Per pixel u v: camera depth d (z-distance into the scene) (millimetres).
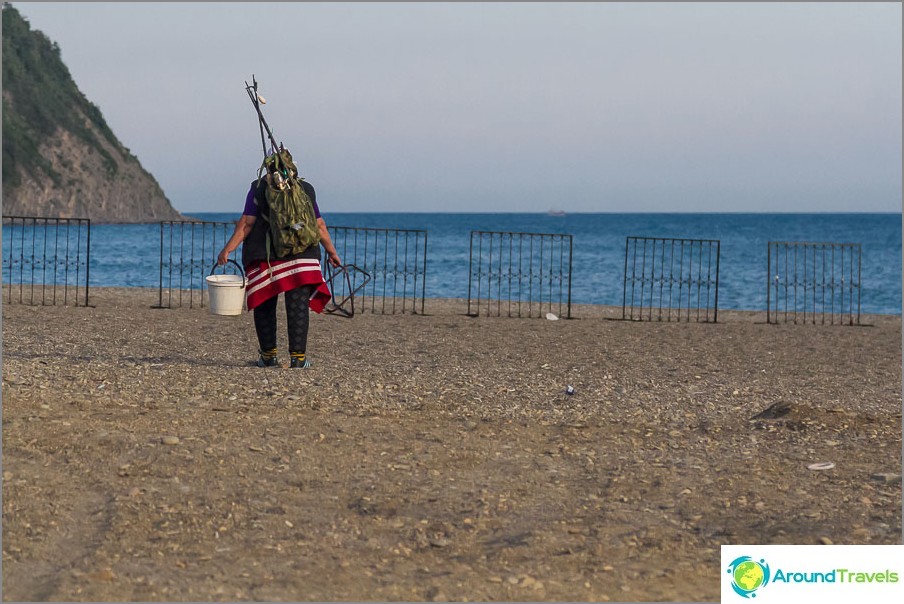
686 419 11391
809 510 8023
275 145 13602
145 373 12953
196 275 45156
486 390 12828
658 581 6559
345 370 14242
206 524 7391
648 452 9828
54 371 12766
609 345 19406
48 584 6246
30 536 7004
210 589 6250
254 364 14750
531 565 6801
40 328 18719
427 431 10312
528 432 10492
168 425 9961
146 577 6398
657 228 182250
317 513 7738
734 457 9680
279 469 8742
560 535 7410
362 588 6355
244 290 14297
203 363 14695
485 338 19906
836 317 29672
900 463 9516
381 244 88125
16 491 7824
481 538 7344
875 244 106312
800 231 164125
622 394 12953
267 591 6254
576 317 26156
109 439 9266
